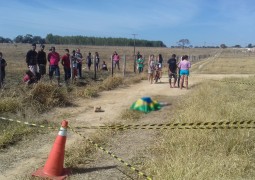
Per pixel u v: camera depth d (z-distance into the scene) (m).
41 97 12.82
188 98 14.16
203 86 17.73
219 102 12.12
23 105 11.91
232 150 7.56
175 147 7.88
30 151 8.12
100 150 8.05
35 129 9.62
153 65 21.73
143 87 19.58
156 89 18.70
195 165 6.59
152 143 8.63
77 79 21.12
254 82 20.55
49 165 6.59
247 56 86.44
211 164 6.72
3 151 8.08
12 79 20.78
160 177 6.20
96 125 10.62
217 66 42.72
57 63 17.77
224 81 20.75
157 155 7.77
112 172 6.86
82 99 15.00
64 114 12.02
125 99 15.33
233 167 6.70
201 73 32.06
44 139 8.98
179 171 6.21
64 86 16.69
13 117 10.66
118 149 8.23
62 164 6.66
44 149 8.27
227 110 10.62
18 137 8.97
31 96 12.53
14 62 38.91
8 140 8.59
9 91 13.69
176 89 18.67
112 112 12.58
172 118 10.94
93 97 15.68
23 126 9.68
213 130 8.47
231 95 14.72
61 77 22.48
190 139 8.02
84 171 6.89
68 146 8.35
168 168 6.43
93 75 25.50
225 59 66.62
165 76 26.20
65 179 6.50
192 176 6.12
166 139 8.52
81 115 12.06
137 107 12.52
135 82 21.77
